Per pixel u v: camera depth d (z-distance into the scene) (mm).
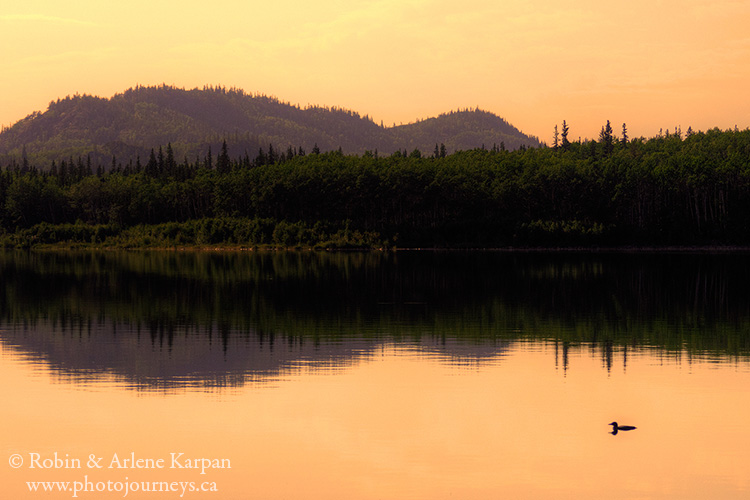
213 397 33438
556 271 101438
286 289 76812
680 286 79750
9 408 31781
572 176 185500
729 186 180250
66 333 49312
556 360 40781
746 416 30812
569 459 26422
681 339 47062
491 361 40625
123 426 29594
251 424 29922
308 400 33062
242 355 42094
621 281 85688
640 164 190250
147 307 62281
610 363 40000
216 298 68625
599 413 31266
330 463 26000
